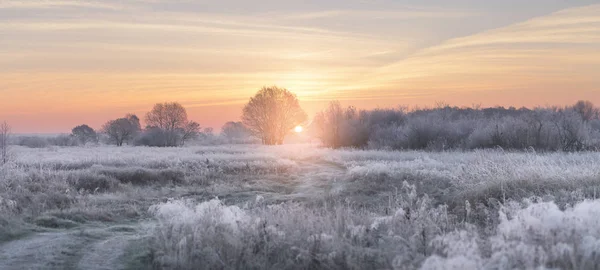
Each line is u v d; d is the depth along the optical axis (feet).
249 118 244.01
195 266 26.04
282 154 123.75
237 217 33.60
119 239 33.50
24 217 41.98
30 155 134.00
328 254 26.63
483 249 25.38
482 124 135.23
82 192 63.62
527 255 22.54
